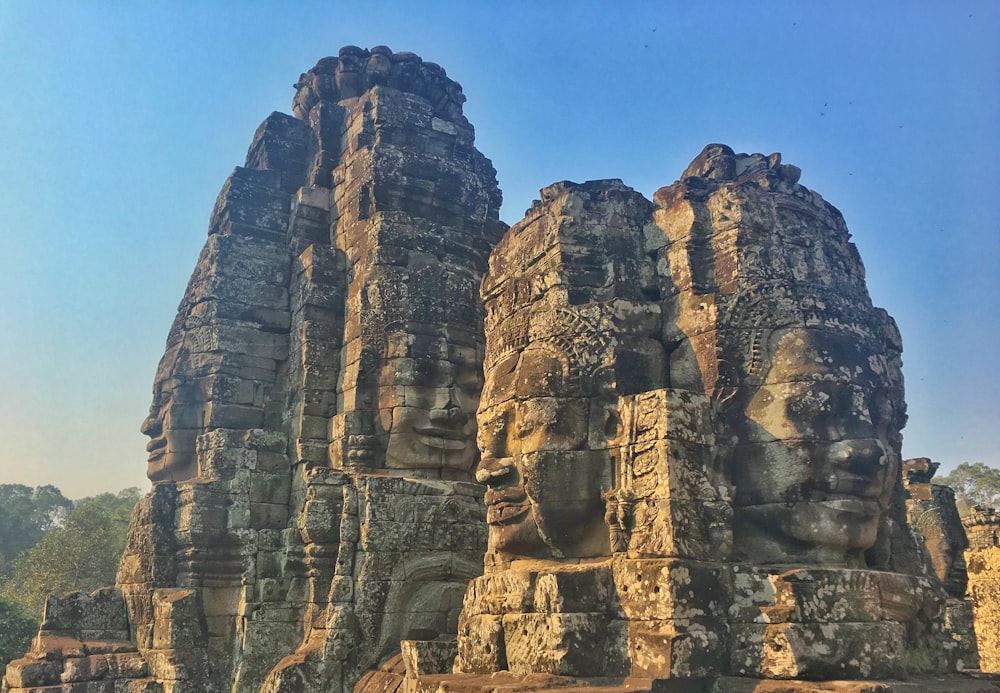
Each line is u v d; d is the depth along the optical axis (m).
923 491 14.09
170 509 14.37
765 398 7.66
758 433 7.62
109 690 13.29
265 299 15.62
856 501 7.31
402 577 11.59
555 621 7.21
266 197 16.41
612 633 7.18
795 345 7.66
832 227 8.73
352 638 11.14
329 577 12.07
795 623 6.61
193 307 15.57
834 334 7.77
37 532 58.22
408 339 13.17
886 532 8.26
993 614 14.87
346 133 16.12
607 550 7.81
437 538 11.96
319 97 17.05
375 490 11.79
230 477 14.34
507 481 8.45
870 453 7.38
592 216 8.83
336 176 15.95
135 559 14.50
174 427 15.01
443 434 13.00
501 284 9.50
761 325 7.84
